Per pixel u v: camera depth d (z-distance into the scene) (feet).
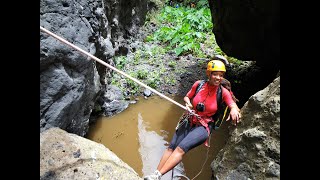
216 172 10.32
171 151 11.92
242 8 19.04
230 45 22.17
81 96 13.55
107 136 17.48
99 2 16.90
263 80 23.68
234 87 23.73
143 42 30.35
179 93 22.56
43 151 10.47
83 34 13.92
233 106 11.01
